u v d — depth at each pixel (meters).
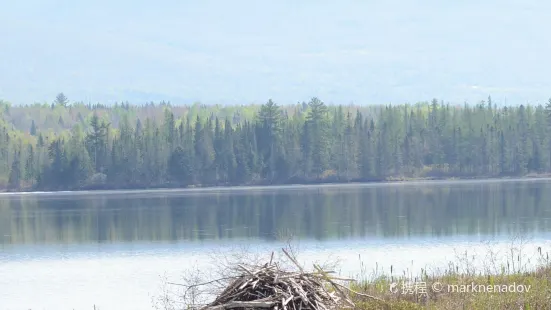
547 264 28.84
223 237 61.88
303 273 16.69
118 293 33.78
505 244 49.34
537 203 89.88
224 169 159.88
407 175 162.62
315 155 160.75
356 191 129.25
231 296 16.50
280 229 66.88
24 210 102.62
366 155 161.88
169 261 45.53
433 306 20.78
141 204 108.69
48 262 47.69
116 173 161.12
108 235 66.12
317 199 110.50
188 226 73.38
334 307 16.62
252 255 38.59
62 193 153.50
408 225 67.25
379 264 40.16
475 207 86.69
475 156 162.88
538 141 161.50
